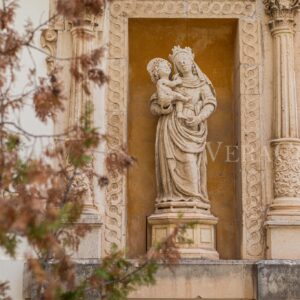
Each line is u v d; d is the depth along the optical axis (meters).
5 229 23.12
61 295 27.48
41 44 42.78
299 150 41.81
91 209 40.47
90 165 40.78
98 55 28.62
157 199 42.69
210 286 39.22
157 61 43.31
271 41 43.72
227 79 45.91
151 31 45.72
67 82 42.34
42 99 27.47
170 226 41.44
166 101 42.22
